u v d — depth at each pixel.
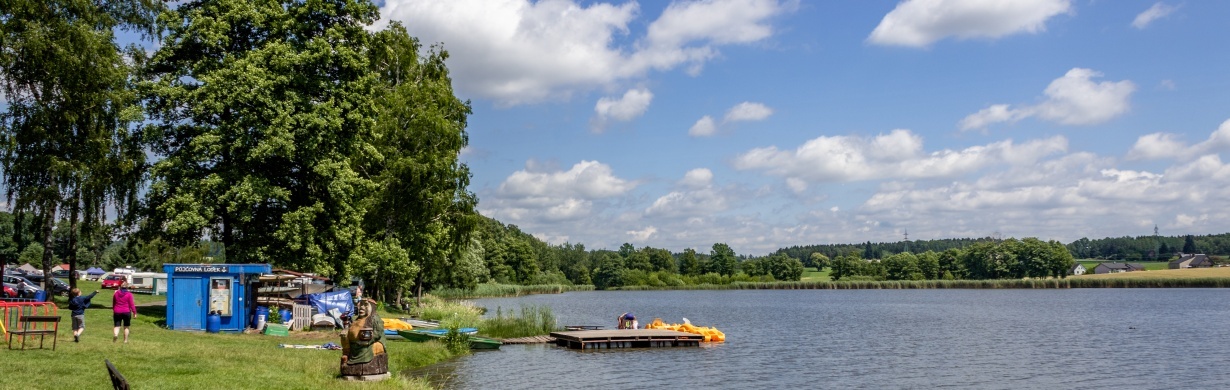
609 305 106.44
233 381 18.00
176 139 39.53
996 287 174.25
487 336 44.72
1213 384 32.12
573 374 31.41
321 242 40.22
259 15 38.72
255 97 36.59
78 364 18.45
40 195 36.19
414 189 48.19
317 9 40.16
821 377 33.00
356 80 40.84
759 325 64.75
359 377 20.19
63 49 35.22
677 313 84.62
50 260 37.84
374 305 20.80
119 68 38.47
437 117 49.78
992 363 38.09
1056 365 37.50
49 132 36.75
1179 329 58.34
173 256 79.00
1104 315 75.88
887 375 33.88
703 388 29.48
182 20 39.00
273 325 33.69
